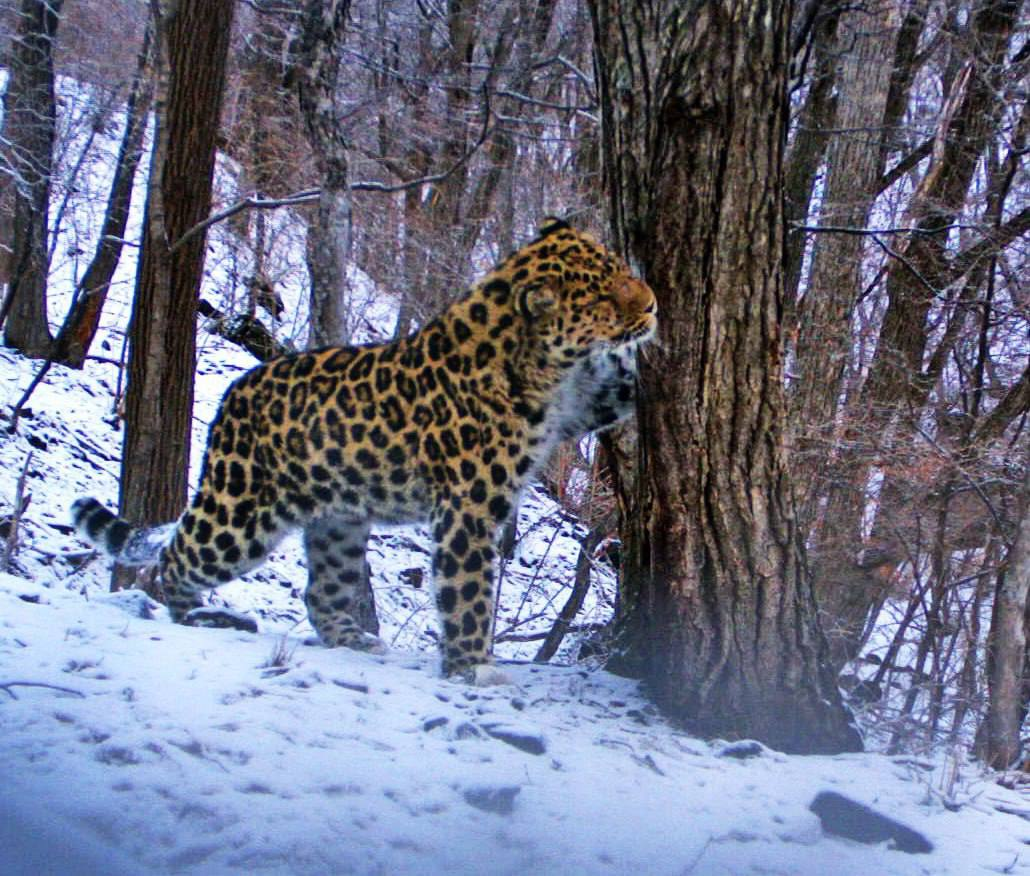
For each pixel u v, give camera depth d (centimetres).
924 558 1037
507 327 614
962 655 942
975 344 1276
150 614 716
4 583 702
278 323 2038
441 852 391
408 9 2217
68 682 510
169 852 361
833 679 605
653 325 584
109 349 1914
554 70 2141
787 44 566
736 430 582
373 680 581
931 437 1117
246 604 1428
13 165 1669
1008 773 627
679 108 559
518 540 1465
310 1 859
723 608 588
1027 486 693
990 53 1257
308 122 871
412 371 636
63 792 386
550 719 567
